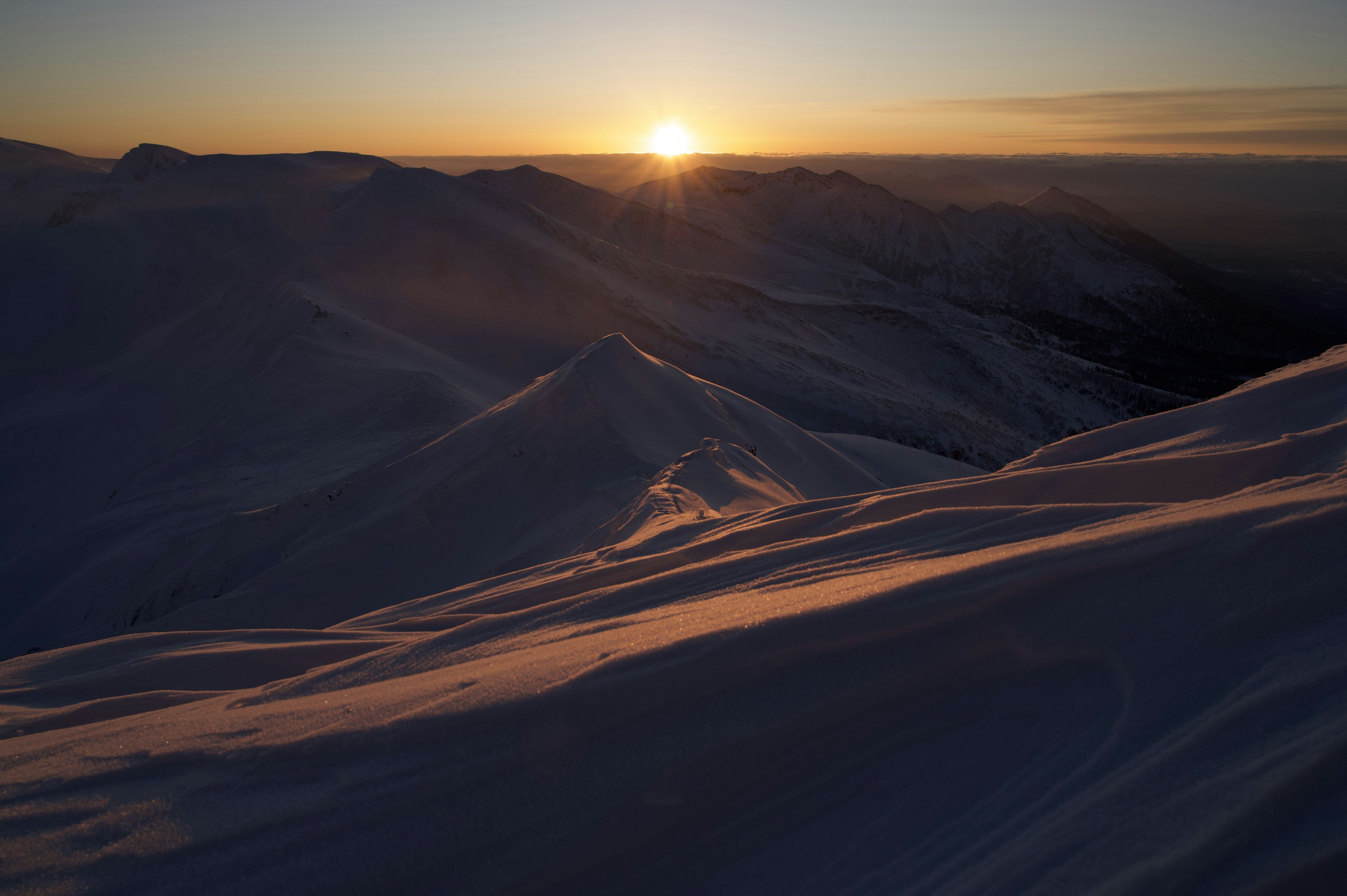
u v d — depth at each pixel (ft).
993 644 7.34
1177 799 5.25
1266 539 7.50
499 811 6.30
